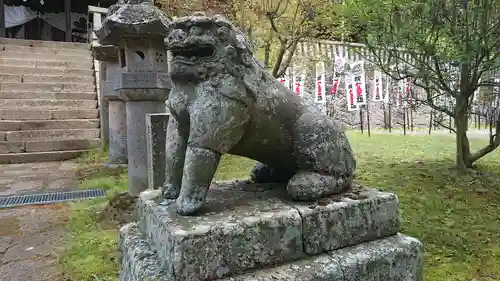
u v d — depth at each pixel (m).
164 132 3.01
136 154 3.68
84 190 4.41
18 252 2.67
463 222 3.00
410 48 4.21
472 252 2.48
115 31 3.33
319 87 8.35
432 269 2.26
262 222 1.41
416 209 3.29
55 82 8.61
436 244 2.58
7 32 14.03
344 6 4.56
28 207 3.80
